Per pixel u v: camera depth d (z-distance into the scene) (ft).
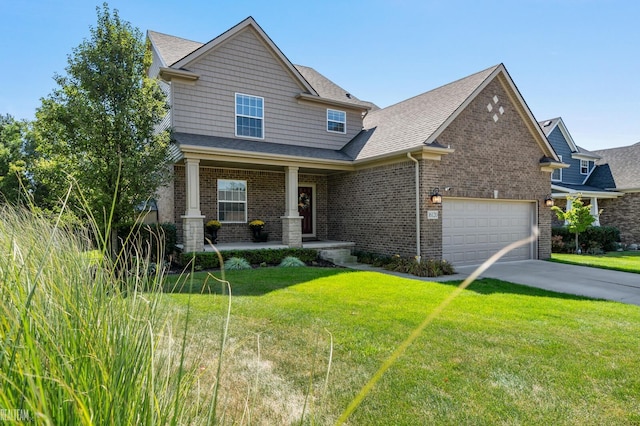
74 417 3.34
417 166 33.53
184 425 4.87
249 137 41.19
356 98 52.16
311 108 45.62
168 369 4.83
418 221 33.47
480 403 9.68
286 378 10.75
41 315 3.75
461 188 35.45
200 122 38.42
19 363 3.32
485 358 12.48
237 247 35.53
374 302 19.42
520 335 14.75
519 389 10.44
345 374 11.11
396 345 13.37
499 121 38.32
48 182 26.22
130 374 3.96
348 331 14.71
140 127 28.76
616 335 14.97
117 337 4.15
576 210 51.90
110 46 27.86
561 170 71.26
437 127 33.96
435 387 10.46
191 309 16.99
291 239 37.24
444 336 14.46
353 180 42.22
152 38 43.78
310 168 40.22
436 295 21.47
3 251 4.87
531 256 41.45
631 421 9.00
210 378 9.74
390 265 33.99
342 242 42.04
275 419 8.54
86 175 25.70
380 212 38.06
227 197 41.27
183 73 36.70
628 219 64.90
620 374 11.46
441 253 34.09
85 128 25.99
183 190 37.32
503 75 38.22
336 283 24.53
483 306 19.38
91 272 5.48
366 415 8.99
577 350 13.32
